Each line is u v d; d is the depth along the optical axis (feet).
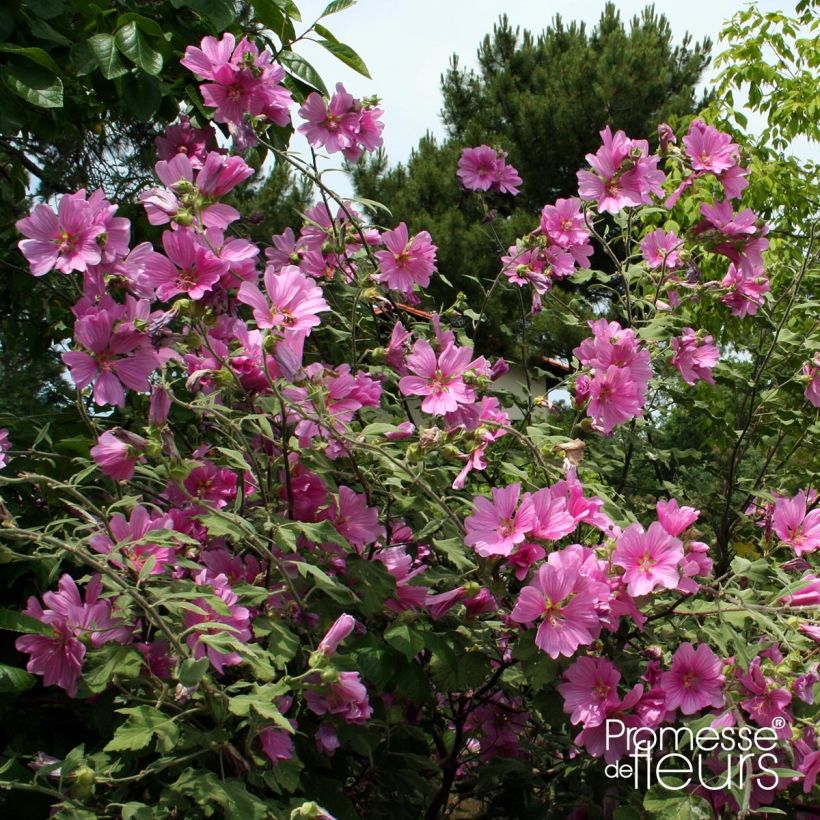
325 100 9.16
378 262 9.78
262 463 7.57
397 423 8.66
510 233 36.01
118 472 6.20
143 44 8.34
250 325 9.56
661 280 10.75
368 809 8.20
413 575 7.50
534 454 7.29
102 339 6.23
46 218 6.41
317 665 5.97
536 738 9.96
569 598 6.43
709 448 14.33
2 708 6.84
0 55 8.61
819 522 8.25
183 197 6.87
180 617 6.22
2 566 7.70
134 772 6.59
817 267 13.42
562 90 41.52
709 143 10.52
